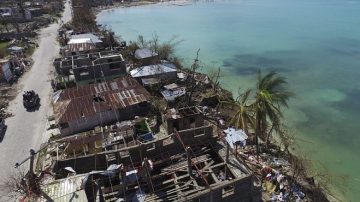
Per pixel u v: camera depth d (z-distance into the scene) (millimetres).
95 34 93312
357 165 40156
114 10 191250
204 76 61656
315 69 76562
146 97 44969
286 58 86438
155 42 88812
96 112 41531
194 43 103500
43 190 20656
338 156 41938
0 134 40625
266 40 107000
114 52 66312
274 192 31609
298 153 41531
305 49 95062
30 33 101938
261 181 30531
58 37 99688
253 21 143000
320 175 35531
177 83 58125
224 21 143875
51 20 132750
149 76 57656
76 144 35406
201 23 139500
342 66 78250
